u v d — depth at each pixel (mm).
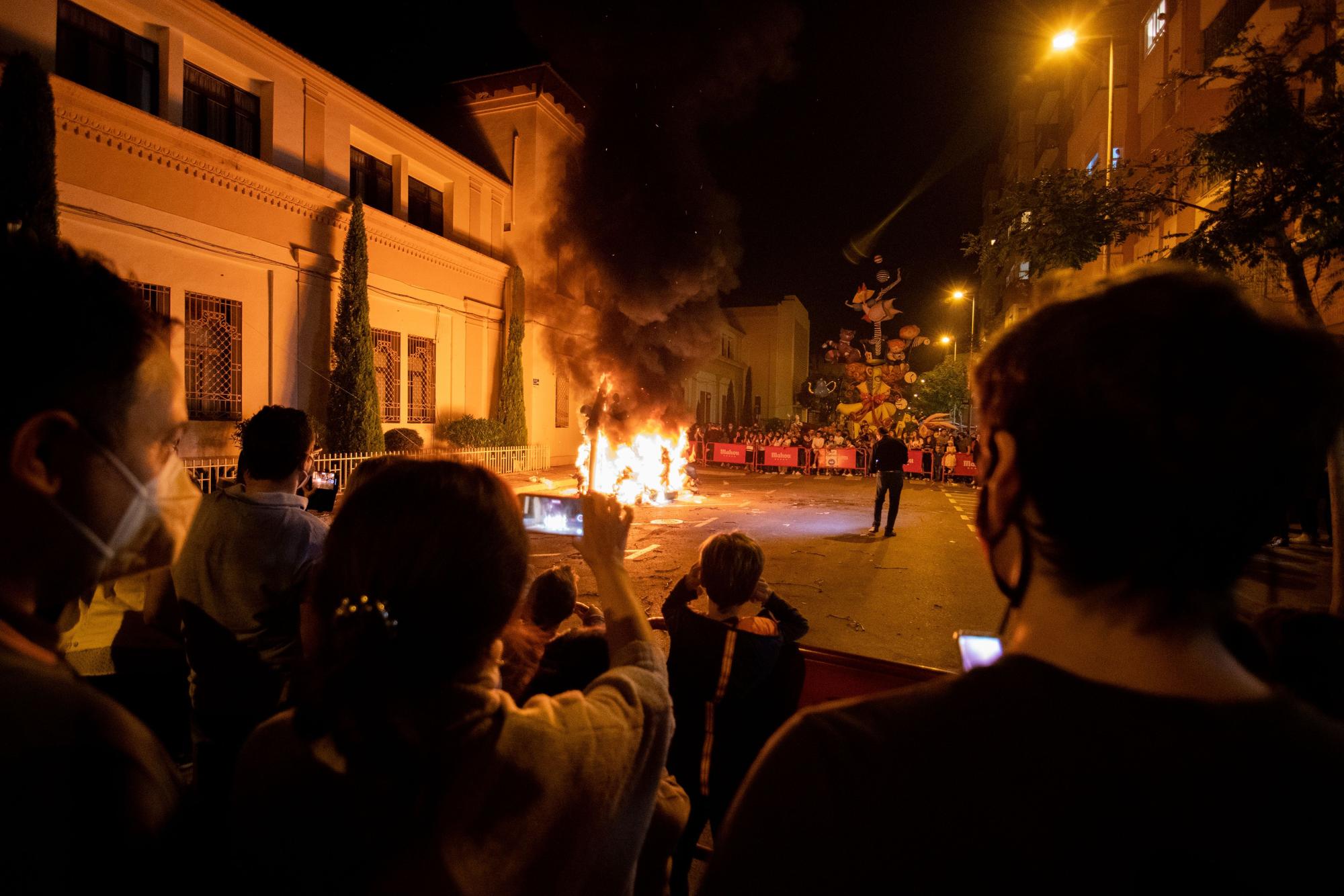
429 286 17547
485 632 901
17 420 688
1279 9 8508
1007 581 695
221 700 1994
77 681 688
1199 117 11031
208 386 12320
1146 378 544
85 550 738
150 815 666
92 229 10453
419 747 810
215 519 2000
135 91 11305
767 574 8047
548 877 888
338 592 896
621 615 1239
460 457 1029
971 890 526
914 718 604
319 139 14539
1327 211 4586
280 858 835
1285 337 569
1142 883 497
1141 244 11461
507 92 21031
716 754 2164
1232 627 1327
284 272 13625
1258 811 498
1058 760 543
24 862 584
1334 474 4660
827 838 573
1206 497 542
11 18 9508
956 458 19328
